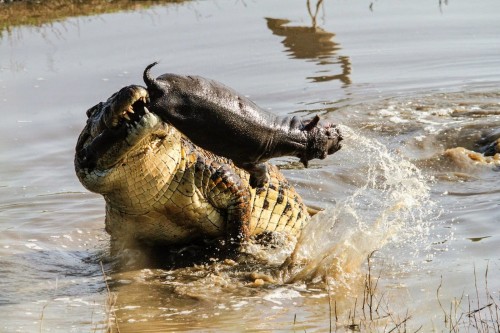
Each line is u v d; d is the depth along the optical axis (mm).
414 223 30188
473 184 34188
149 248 29203
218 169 27516
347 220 30922
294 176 36125
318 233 28844
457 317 22500
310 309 24000
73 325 23453
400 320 22641
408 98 44500
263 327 22797
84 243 30766
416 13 59812
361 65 49844
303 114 42719
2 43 55188
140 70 49125
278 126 23359
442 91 45375
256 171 24141
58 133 41812
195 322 23422
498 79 46656
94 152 24812
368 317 23031
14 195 35375
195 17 60312
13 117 43531
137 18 60312
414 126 40688
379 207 32438
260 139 23141
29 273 27812
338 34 55656
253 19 59500
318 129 23906
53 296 25844
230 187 27703
